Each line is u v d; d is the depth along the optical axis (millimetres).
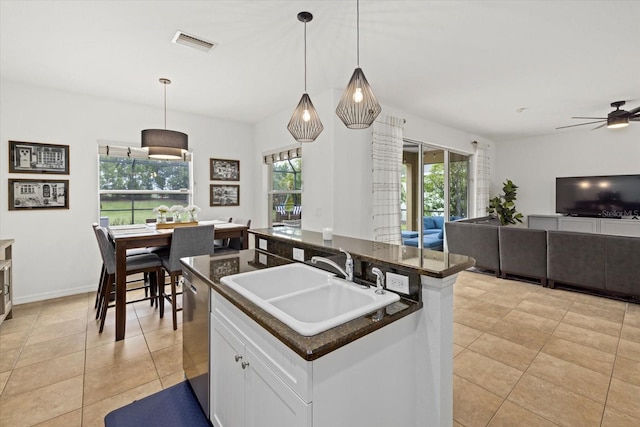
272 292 1785
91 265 3969
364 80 1979
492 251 4492
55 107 3689
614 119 4090
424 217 5496
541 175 6746
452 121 5398
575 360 2297
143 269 2914
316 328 1021
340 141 3852
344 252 1613
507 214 6762
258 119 5109
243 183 5324
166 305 3473
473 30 2475
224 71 3215
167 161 4574
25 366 2232
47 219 3680
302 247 1960
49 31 2426
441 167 5820
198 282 1761
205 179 4895
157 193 4504
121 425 1690
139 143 4262
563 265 3828
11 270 3152
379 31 2479
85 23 2320
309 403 946
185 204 4758
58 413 1774
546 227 6484
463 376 2117
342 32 2494
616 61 3041
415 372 1358
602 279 3561
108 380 2080
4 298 2914
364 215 4156
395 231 4418
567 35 2551
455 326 2889
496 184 7312
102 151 3980
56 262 3744
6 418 1732
